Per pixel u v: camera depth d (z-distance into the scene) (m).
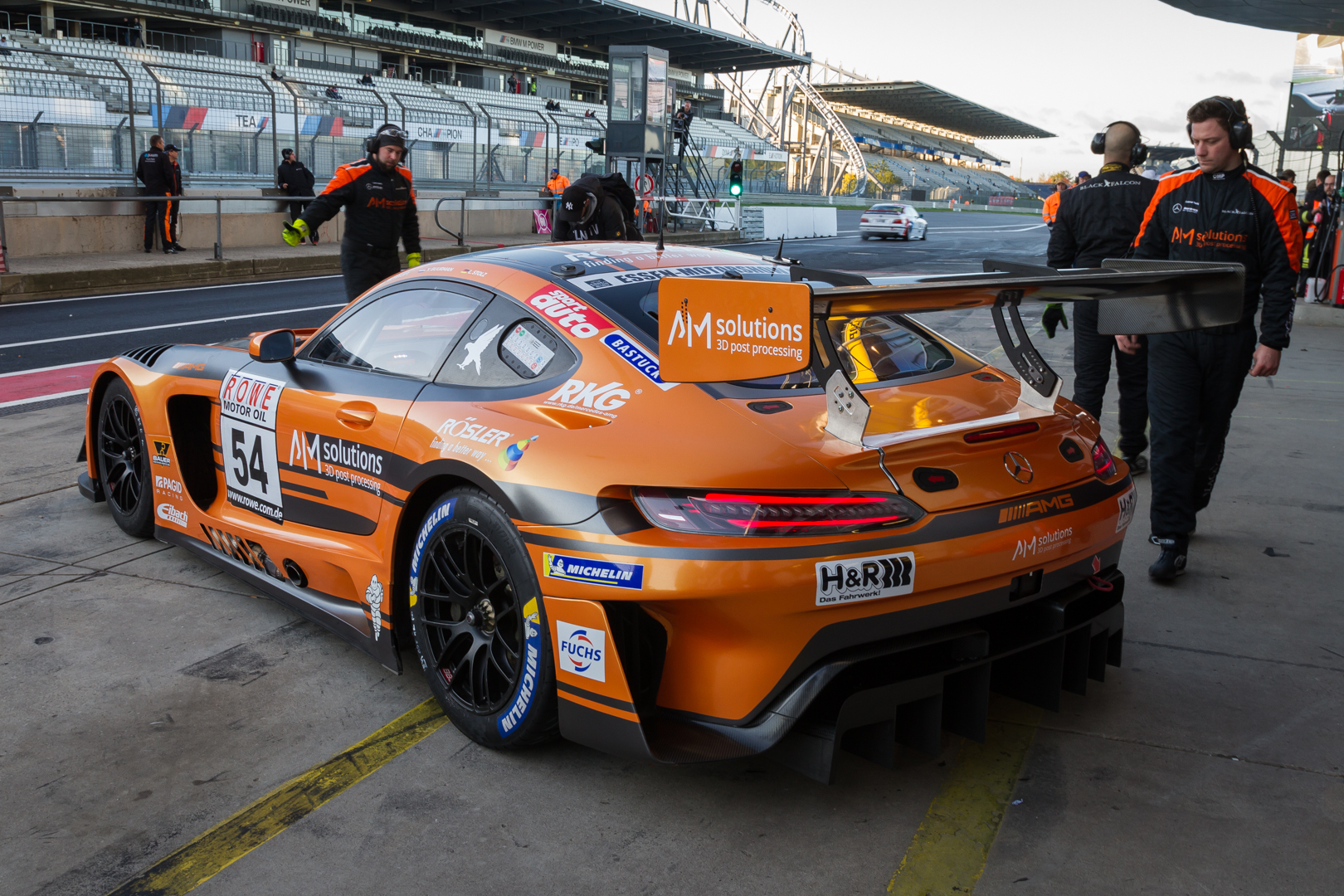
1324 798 2.14
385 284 2.96
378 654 2.60
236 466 3.17
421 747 2.33
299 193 16.31
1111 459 2.47
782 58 51.66
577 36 49.28
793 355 1.62
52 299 10.85
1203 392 3.32
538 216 22.70
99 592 3.23
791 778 2.21
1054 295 2.30
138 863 1.91
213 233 15.38
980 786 2.18
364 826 2.03
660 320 1.71
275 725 2.43
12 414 5.59
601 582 1.96
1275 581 3.38
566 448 2.10
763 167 44.59
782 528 1.88
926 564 1.96
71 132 15.34
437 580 2.41
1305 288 10.99
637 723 1.97
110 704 2.52
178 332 8.76
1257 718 2.48
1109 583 2.33
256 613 3.10
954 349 2.76
